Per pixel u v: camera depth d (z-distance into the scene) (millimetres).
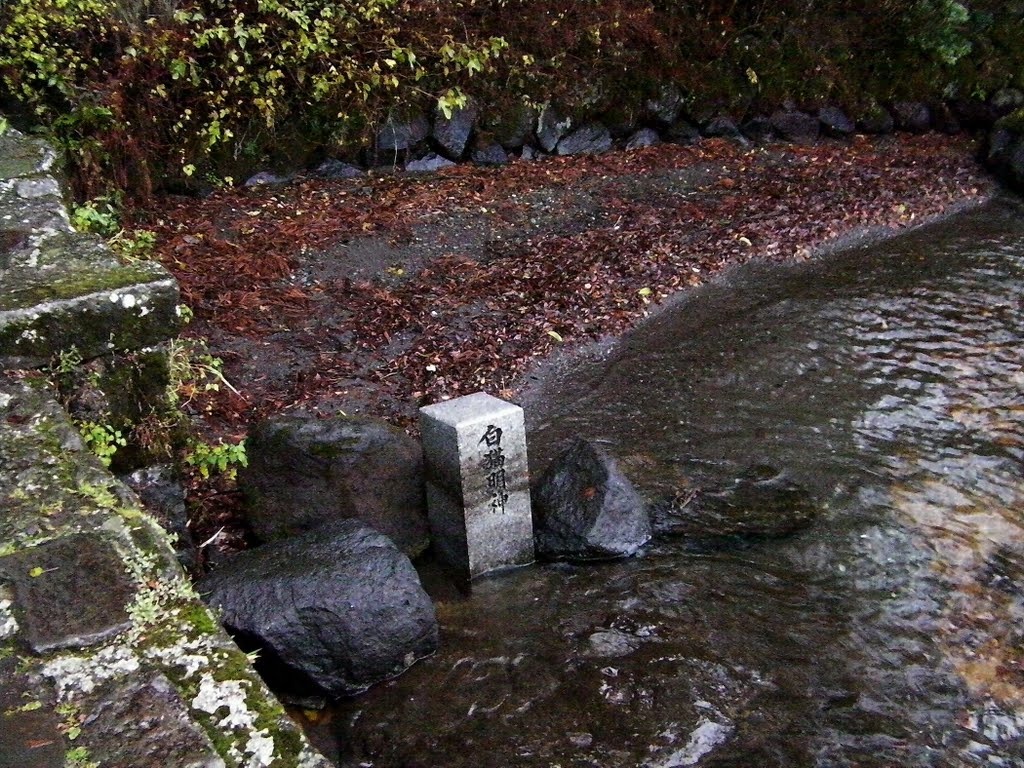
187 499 3865
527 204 8219
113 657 1752
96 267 3105
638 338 6422
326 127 8062
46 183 4414
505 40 8711
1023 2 11203
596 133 9602
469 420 3789
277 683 3289
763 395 5703
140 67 6844
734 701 3352
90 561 1996
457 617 3762
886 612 3861
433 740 3158
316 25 7539
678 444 5152
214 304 5918
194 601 1927
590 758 3088
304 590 3221
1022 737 3316
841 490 4691
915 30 10820
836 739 3217
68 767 1487
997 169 9805
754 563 4133
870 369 5984
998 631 3801
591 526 4105
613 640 3633
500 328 6273
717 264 7477
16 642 1769
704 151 9945
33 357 2783
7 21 6258
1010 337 6402
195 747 1555
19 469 2314
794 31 10602
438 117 8609
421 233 7387
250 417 4992
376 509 4012
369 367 5660
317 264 6672
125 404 3035
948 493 4688
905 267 7746
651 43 9703
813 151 10375
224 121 7473
